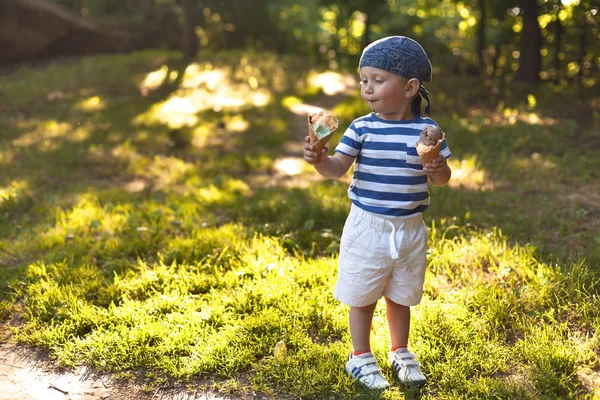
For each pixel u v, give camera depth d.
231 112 11.85
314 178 8.22
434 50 18.75
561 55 15.30
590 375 3.82
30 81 15.09
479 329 4.30
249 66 15.94
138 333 4.20
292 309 4.53
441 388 3.73
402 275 3.68
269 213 6.61
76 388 3.81
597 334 4.18
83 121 11.15
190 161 9.05
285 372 3.81
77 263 5.41
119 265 5.32
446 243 5.60
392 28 19.14
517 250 5.42
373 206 3.55
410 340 4.18
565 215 6.41
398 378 3.81
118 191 7.45
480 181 7.65
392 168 3.49
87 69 16.48
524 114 11.24
